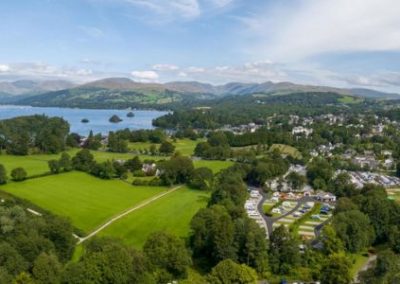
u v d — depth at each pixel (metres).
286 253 124.81
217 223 130.75
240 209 153.00
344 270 114.75
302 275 121.25
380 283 109.31
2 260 101.62
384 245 151.62
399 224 154.75
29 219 133.12
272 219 178.50
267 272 122.38
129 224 163.50
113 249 104.06
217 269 107.56
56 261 102.81
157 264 112.94
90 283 95.12
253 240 124.31
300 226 168.75
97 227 160.12
